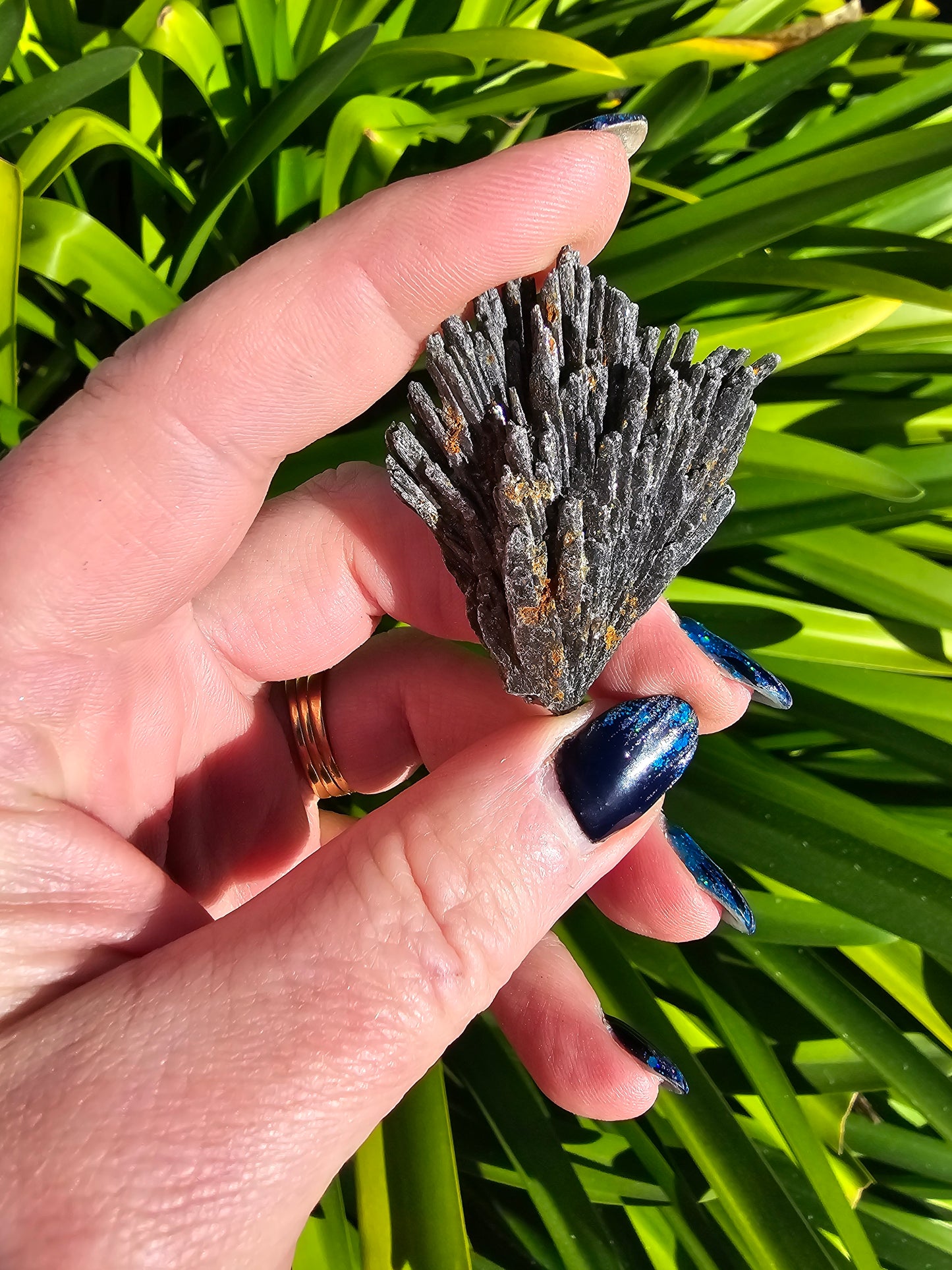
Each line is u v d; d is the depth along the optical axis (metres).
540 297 0.09
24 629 0.09
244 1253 0.08
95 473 0.09
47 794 0.09
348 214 0.10
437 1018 0.09
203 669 0.12
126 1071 0.08
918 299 0.13
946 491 0.15
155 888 0.09
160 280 0.15
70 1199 0.07
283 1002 0.08
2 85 0.16
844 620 0.16
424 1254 0.11
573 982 0.14
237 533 0.11
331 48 0.13
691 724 0.11
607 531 0.09
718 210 0.15
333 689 0.14
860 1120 0.16
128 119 0.16
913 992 0.15
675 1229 0.14
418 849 0.09
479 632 0.10
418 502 0.10
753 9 0.19
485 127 0.17
